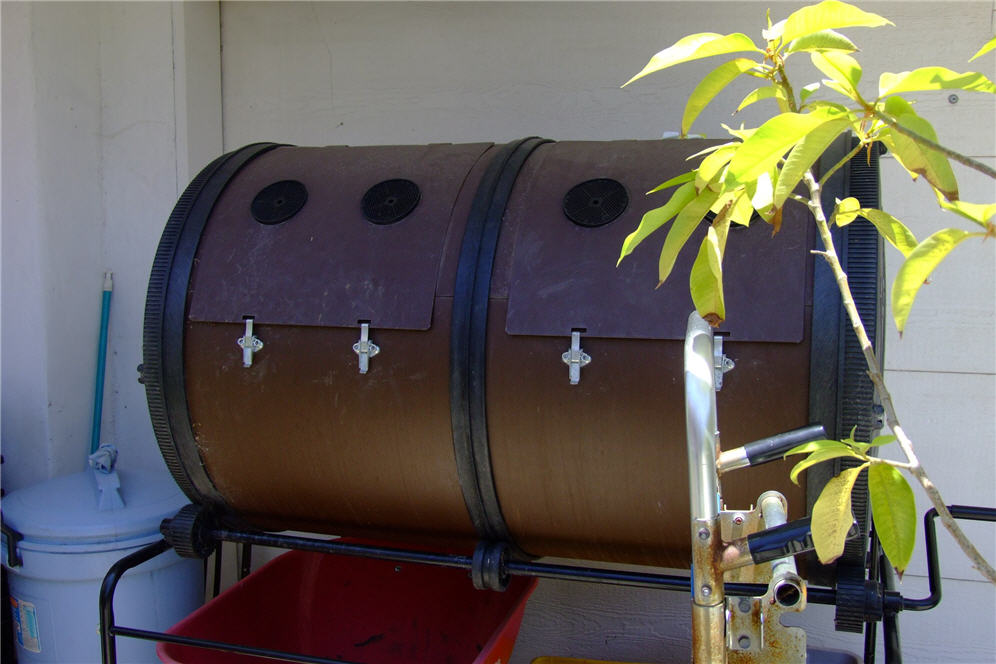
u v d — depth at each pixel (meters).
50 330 2.06
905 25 1.82
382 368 1.36
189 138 2.15
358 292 1.38
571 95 2.03
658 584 1.32
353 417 1.39
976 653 1.83
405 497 1.43
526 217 1.36
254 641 1.74
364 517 1.51
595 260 1.29
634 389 1.24
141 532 1.71
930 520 1.40
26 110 2.00
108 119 2.19
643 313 1.24
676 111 1.97
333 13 2.16
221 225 1.52
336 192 1.50
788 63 1.91
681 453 1.25
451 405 1.32
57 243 2.08
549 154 1.48
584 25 2.01
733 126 1.94
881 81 0.67
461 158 1.51
